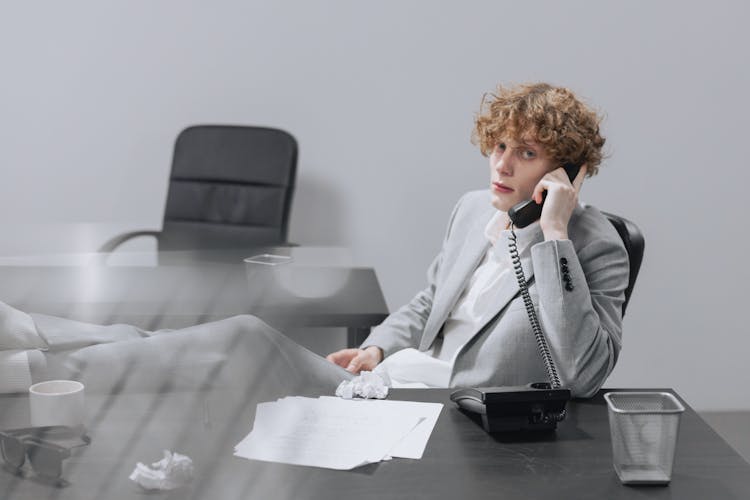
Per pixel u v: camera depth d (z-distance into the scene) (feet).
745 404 13.12
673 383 13.10
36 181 12.70
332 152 12.73
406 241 12.96
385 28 12.41
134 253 10.97
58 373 4.99
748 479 4.31
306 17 12.40
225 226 11.68
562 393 4.89
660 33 12.40
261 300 8.41
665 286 12.92
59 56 12.41
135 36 12.40
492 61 12.48
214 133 11.84
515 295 6.23
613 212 12.77
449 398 5.39
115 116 12.60
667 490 4.19
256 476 4.21
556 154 6.20
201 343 5.16
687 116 12.57
